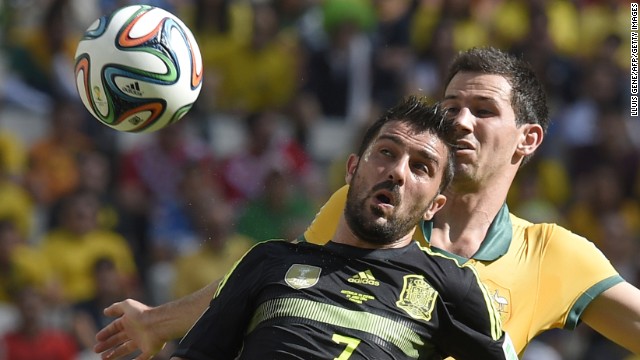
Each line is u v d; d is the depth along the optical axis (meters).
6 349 34.78
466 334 14.29
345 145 44.28
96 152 42.66
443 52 46.75
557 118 46.72
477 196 16.97
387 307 14.05
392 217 14.36
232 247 38.34
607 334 16.75
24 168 42.03
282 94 46.28
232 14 47.47
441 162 14.62
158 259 39.12
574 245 16.94
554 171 44.62
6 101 44.31
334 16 46.62
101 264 37.12
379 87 46.47
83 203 38.62
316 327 13.82
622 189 44.88
